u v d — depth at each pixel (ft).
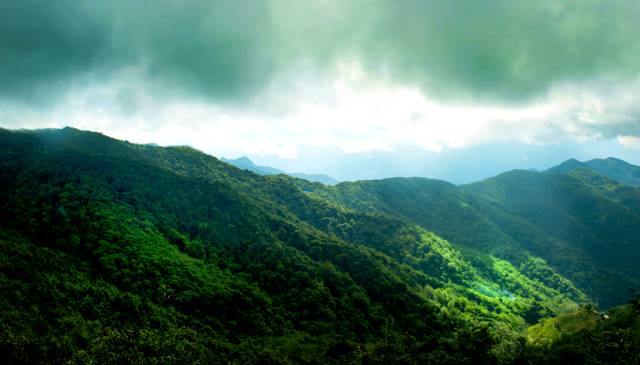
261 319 411.34
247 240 546.26
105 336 267.18
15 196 482.69
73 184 508.12
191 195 596.70
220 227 554.87
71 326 273.95
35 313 269.64
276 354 343.67
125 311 322.14
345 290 521.24
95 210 459.32
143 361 253.85
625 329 376.68
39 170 533.55
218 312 395.14
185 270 424.87
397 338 394.93
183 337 314.55
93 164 569.64
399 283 572.92
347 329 446.60
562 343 406.00
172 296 380.78
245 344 350.43
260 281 483.51
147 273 397.60
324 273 538.47
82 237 421.59
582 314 501.97
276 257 527.81
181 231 520.83
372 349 369.71
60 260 359.25
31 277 306.96
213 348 319.47
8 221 444.14
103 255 398.83
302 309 462.19
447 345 392.27
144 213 505.25
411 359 338.13
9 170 545.44
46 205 461.78
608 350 338.13
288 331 414.62
